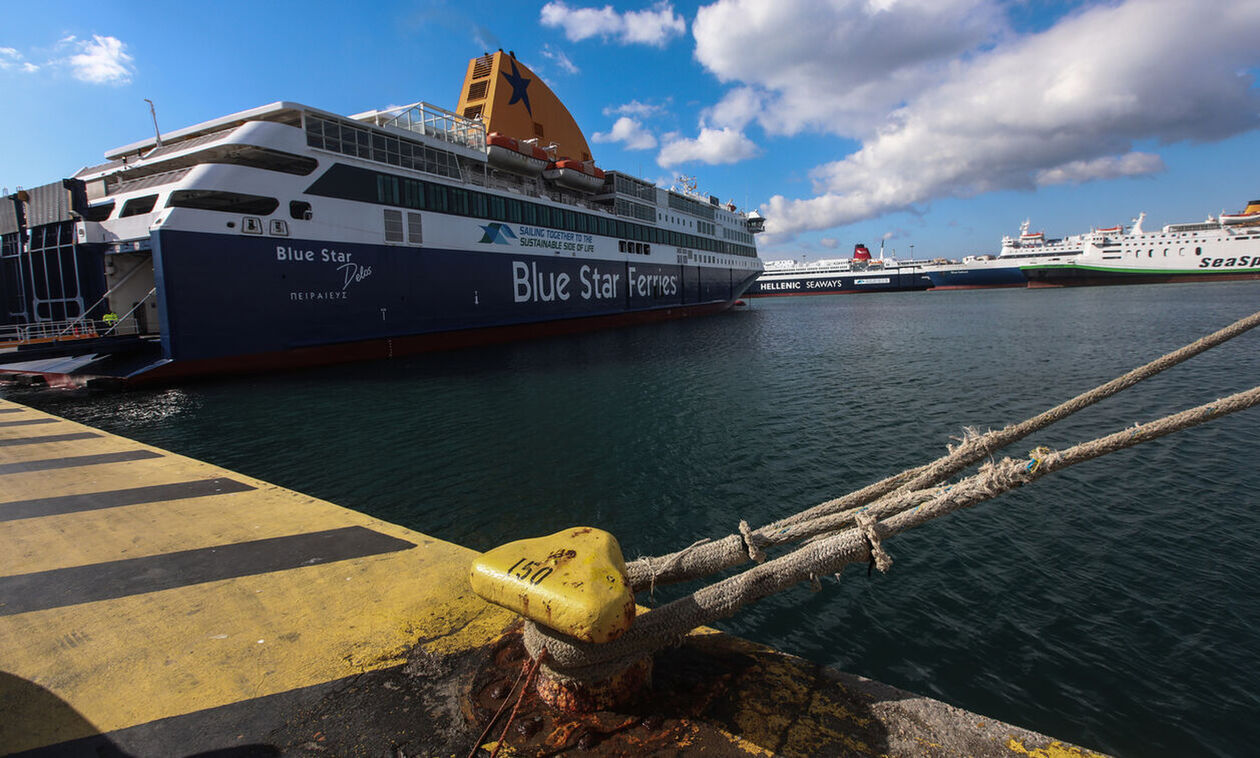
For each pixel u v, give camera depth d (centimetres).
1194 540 784
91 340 1886
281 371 2183
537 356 2719
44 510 484
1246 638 579
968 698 509
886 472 1095
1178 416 186
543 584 207
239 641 280
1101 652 566
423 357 2628
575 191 3991
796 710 226
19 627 298
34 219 2177
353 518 448
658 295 4781
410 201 2570
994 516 870
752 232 7050
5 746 213
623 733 214
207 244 1928
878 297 10100
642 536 848
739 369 2352
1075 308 5294
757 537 251
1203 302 5494
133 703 237
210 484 553
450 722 222
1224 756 446
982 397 1748
